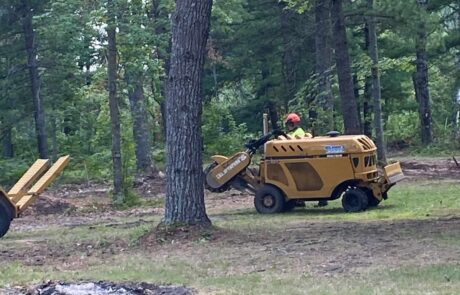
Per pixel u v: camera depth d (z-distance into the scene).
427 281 10.18
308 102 30.22
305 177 19.48
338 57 24.83
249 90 51.97
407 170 31.36
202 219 15.28
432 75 52.00
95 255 13.82
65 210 23.73
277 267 11.71
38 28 28.59
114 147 24.61
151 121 45.44
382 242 13.48
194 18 15.17
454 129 47.34
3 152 38.00
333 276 10.81
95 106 40.38
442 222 15.82
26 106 35.09
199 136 15.34
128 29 24.61
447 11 44.88
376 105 31.58
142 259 12.99
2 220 17.22
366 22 28.45
